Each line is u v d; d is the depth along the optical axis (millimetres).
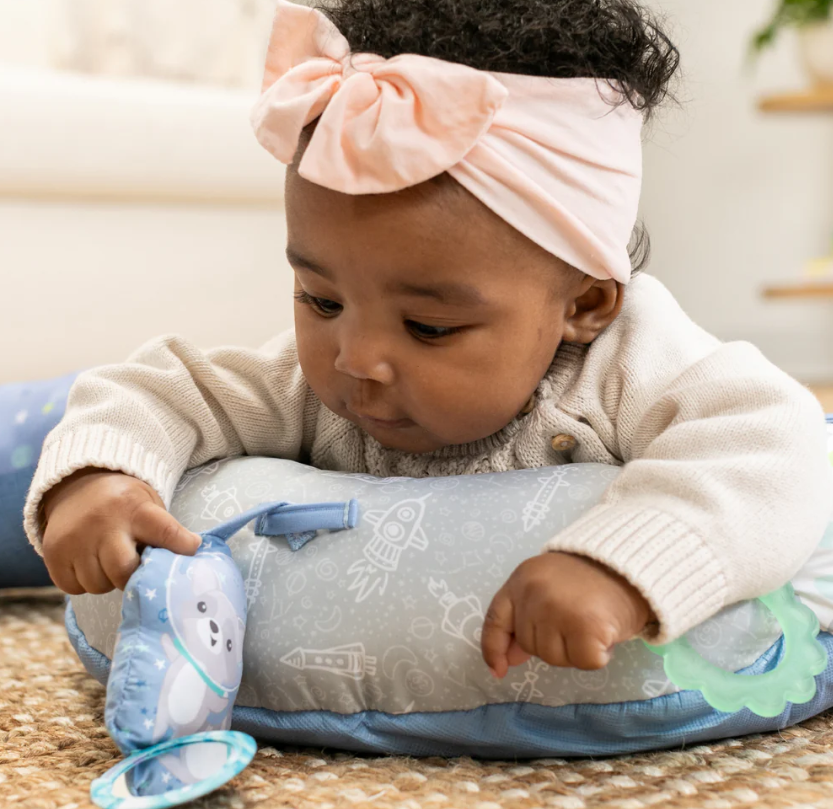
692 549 643
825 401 2277
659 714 692
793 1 2723
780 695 706
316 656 709
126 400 839
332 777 675
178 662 649
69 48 2012
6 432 1106
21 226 1562
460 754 717
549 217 760
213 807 621
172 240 1703
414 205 718
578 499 739
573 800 630
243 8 2125
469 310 747
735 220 3057
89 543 726
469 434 810
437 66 713
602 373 850
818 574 755
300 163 729
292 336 958
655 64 855
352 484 794
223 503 814
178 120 1641
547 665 683
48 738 751
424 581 708
